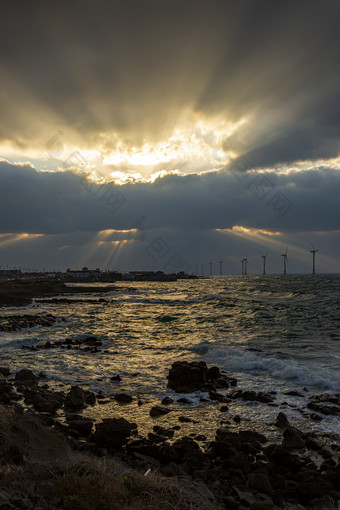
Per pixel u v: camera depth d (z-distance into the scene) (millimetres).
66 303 64188
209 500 5785
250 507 5684
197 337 24531
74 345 22469
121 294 94875
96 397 12016
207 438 8812
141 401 11617
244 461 7434
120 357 18516
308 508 6059
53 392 12086
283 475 7203
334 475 6844
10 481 4762
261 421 9945
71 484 5012
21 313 45312
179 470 7016
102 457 7156
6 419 6805
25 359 18125
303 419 10062
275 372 15219
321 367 15555
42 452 6238
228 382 13984
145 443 8203
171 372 13703
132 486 5348
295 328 28188
